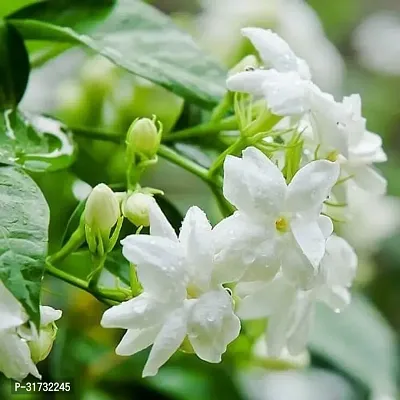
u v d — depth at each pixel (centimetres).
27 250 36
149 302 37
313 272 38
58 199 43
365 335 55
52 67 56
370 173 41
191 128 44
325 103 40
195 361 52
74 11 43
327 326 55
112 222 38
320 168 39
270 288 40
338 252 41
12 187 37
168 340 37
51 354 48
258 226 38
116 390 52
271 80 40
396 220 66
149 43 44
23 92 42
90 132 44
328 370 55
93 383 52
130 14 44
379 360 55
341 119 40
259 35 41
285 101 39
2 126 41
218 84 44
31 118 41
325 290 41
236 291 39
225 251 38
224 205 42
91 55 48
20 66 42
